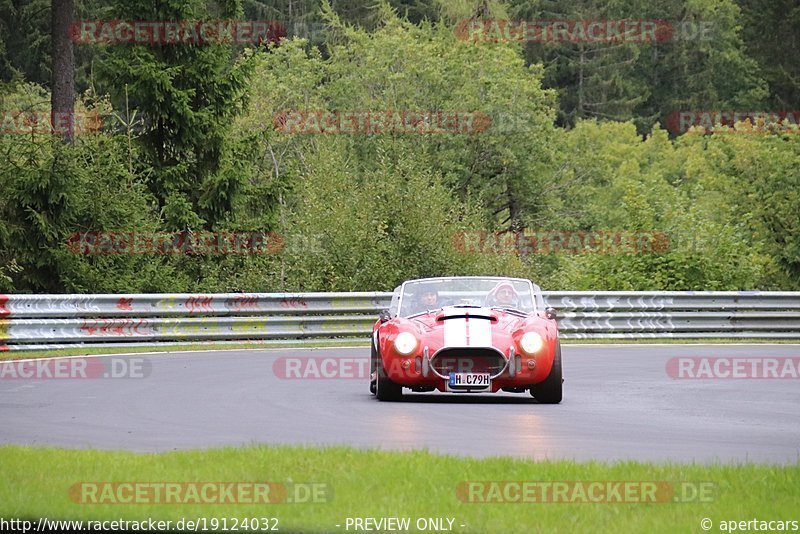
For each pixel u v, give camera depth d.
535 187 175.38
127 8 99.94
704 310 83.81
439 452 28.28
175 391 45.84
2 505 21.27
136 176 91.69
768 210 135.25
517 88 172.62
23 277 84.31
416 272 93.38
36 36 169.00
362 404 41.50
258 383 49.31
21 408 39.94
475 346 41.22
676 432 34.22
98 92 169.50
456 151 165.75
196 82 103.06
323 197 98.00
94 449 28.12
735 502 21.61
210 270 90.94
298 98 174.00
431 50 175.38
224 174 100.75
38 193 83.44
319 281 90.69
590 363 60.78
